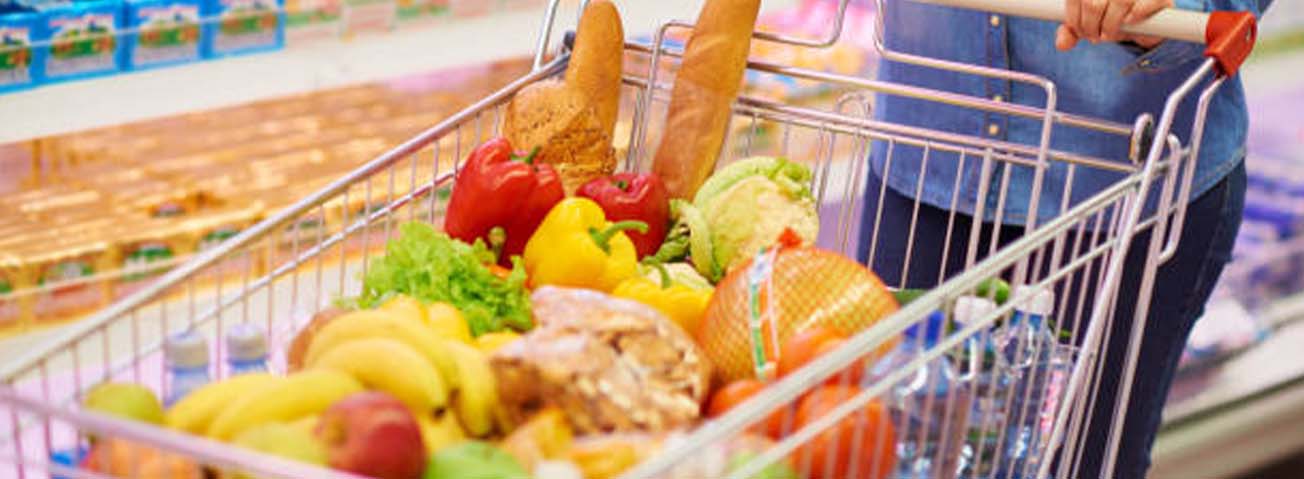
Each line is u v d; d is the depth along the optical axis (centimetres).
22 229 284
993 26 252
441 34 312
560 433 187
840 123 236
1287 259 383
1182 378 353
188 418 184
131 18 286
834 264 210
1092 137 253
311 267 299
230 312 291
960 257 265
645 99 246
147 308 285
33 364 189
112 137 310
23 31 275
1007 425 210
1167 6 213
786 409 191
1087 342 205
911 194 265
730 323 208
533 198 225
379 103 335
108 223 288
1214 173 253
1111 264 205
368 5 304
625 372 191
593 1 240
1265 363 363
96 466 181
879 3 227
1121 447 259
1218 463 350
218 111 322
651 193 231
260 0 295
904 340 197
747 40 237
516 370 188
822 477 188
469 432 192
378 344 190
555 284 222
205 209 296
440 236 221
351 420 178
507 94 236
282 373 215
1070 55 250
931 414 199
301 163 312
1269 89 398
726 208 232
